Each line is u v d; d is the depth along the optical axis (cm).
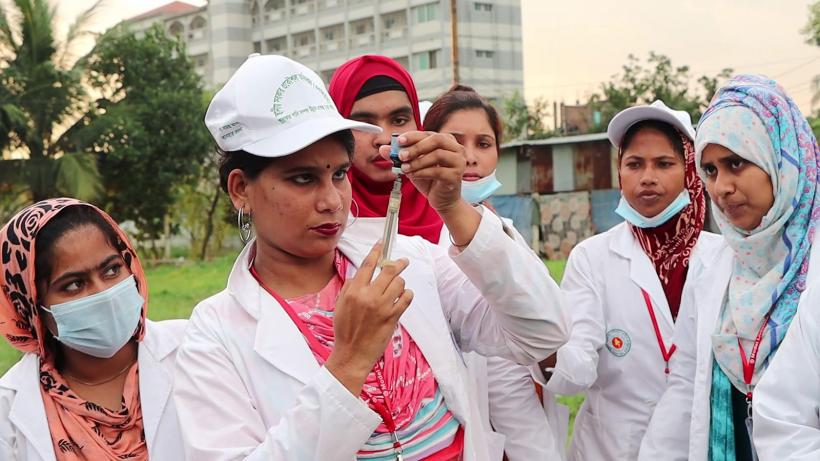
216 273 2220
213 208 2722
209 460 176
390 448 183
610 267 333
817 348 208
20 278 234
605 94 3156
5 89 2431
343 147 187
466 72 3806
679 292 325
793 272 258
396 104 300
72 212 238
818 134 1911
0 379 241
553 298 195
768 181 261
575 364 297
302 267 198
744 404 268
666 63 3062
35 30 2458
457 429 197
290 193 182
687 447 296
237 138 184
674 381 307
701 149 272
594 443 330
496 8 3884
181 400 186
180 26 4731
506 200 2272
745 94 265
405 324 198
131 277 241
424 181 184
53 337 243
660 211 325
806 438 203
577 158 2272
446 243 304
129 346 247
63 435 231
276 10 4419
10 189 2509
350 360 167
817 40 2427
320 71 4288
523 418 297
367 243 212
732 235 273
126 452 235
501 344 209
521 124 3178
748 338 264
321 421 164
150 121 2558
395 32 3981
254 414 183
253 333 190
